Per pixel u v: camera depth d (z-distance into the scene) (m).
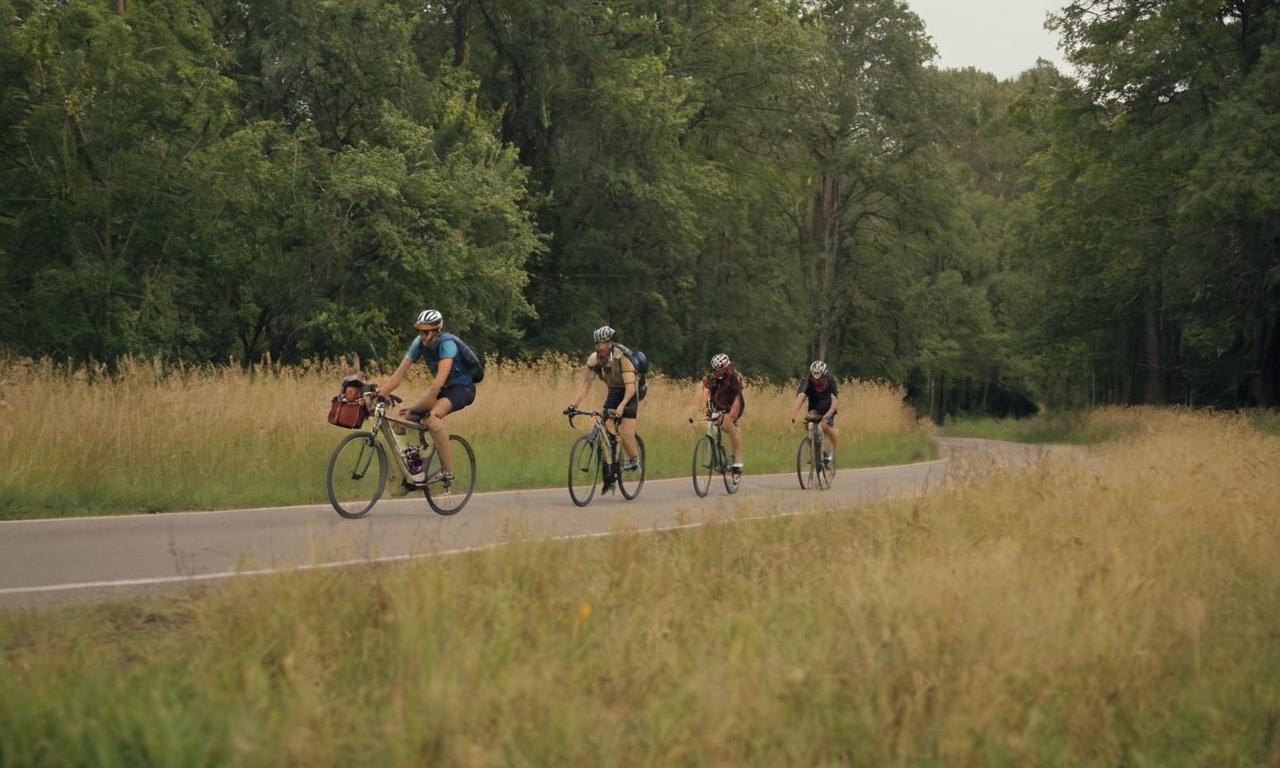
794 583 10.18
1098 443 53.50
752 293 73.06
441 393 16.69
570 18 56.28
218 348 49.34
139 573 11.35
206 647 7.45
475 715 5.93
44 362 21.61
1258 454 20.78
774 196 77.25
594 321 61.34
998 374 115.38
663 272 65.69
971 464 18.86
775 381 75.62
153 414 19.83
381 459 16.31
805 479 23.77
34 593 10.31
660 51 62.34
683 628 8.34
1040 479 16.12
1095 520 12.66
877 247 88.12
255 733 5.59
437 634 7.57
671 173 60.03
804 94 66.38
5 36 41.25
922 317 91.44
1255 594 11.32
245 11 51.00
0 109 41.19
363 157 46.94
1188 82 57.50
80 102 40.97
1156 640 8.55
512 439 26.00
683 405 32.41
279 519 15.73
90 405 19.34
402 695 6.29
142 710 5.98
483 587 8.84
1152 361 74.25
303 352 49.66
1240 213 53.59
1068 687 7.43
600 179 57.94
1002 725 6.74
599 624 8.25
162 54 43.41
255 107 51.47
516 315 53.59
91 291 40.94
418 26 58.25
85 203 41.16
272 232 45.94
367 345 46.97
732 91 66.25
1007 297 98.88
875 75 80.38
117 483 17.64
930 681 6.98
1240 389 71.62
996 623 7.85
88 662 7.11
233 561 12.11
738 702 6.32
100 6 42.16
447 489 16.75
